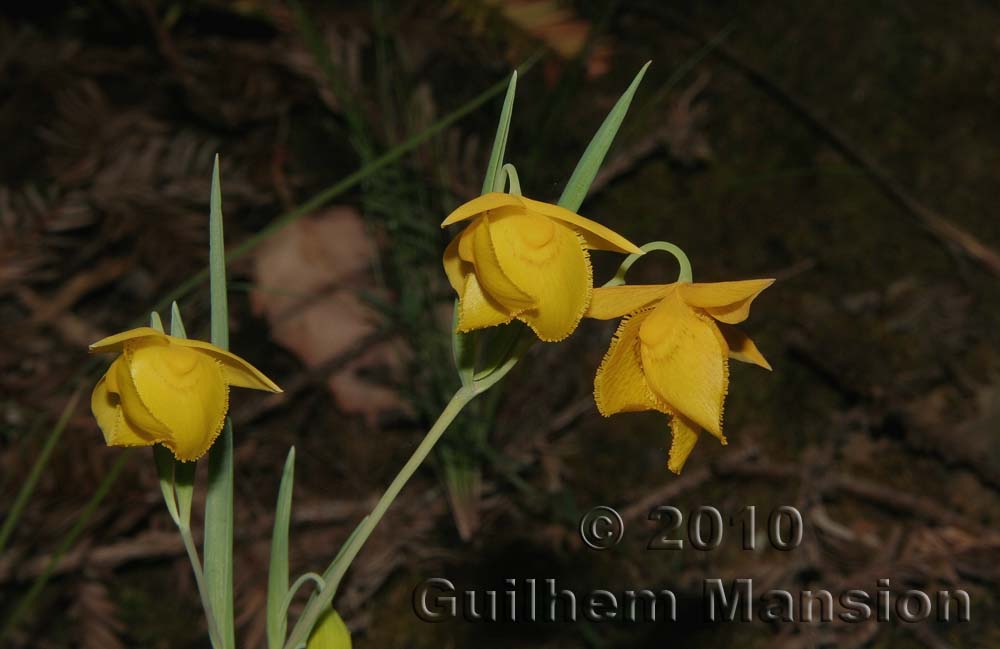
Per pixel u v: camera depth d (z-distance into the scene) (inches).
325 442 15.7
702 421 7.6
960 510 14.6
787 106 18.2
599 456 15.7
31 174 16.9
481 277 7.5
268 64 17.4
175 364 7.5
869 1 18.7
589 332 16.5
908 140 17.8
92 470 13.2
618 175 18.0
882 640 13.3
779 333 16.6
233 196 16.7
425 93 16.6
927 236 17.1
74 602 13.5
